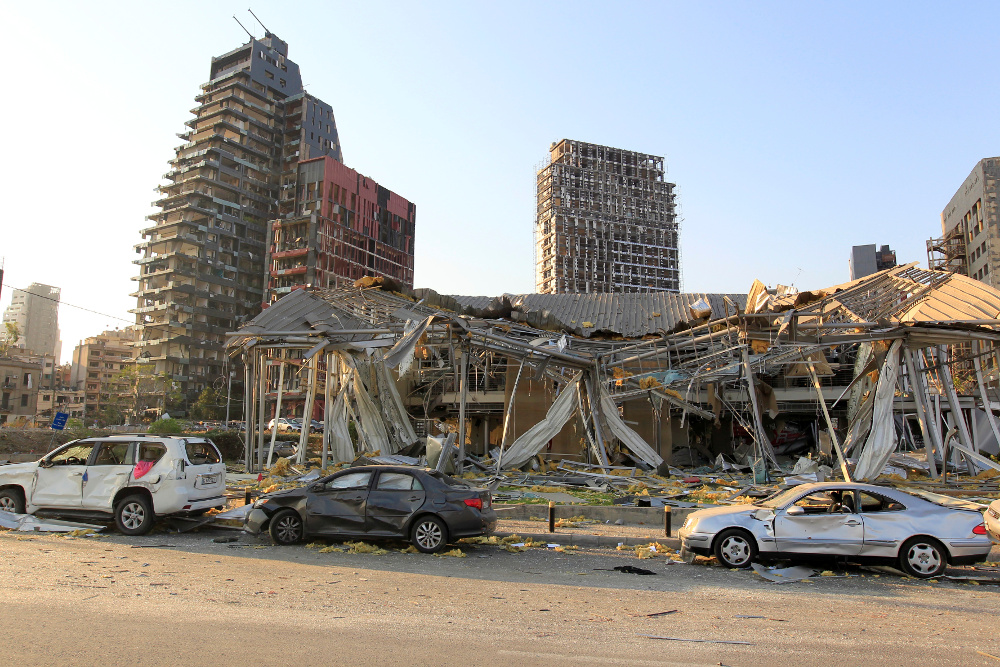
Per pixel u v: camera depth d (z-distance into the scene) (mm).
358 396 24828
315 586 7754
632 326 32969
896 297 24859
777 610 7125
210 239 101625
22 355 100562
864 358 25469
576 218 153750
